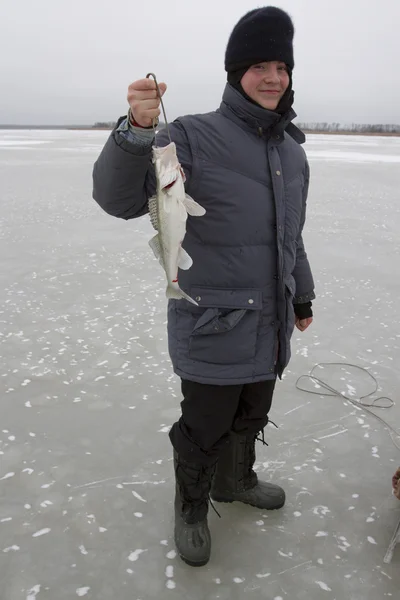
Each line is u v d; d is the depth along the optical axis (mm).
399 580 2057
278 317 1980
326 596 1975
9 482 2549
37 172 17344
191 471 2076
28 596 1944
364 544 2234
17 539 2205
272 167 1862
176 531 2145
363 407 3299
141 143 1569
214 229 1846
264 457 2805
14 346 4016
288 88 1887
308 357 3988
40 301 4992
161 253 1655
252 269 1885
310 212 10102
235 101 1812
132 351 3988
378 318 4781
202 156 1801
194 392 1987
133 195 1713
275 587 2012
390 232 8367
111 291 5324
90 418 3117
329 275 6039
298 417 3188
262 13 1736
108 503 2430
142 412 3195
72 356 3881
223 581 2033
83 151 29969
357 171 18484
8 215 9477
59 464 2691
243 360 1943
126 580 2027
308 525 2338
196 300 1909
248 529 2307
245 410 2188
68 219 9234
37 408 3201
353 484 2613
